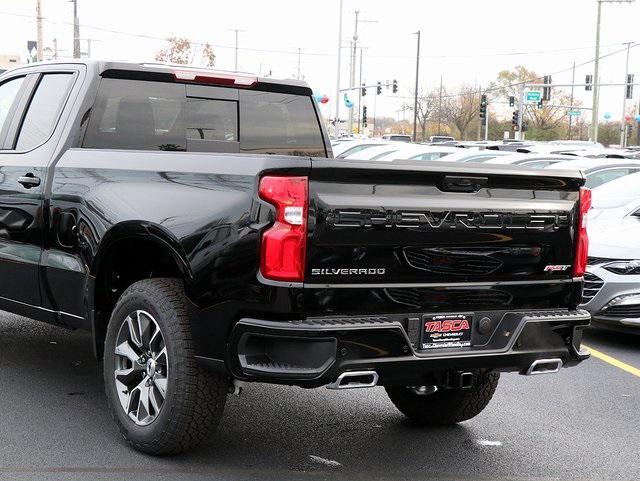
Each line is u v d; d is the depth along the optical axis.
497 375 5.51
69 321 5.55
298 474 4.75
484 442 5.46
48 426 5.36
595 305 8.56
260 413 5.87
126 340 4.98
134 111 5.90
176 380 4.57
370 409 6.07
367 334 4.26
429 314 4.52
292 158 4.22
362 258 4.33
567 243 4.96
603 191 10.48
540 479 4.86
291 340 4.20
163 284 4.76
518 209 4.75
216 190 4.50
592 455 5.30
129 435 4.92
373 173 4.32
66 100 5.82
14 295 6.03
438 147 18.77
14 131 6.16
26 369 6.67
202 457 4.94
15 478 4.52
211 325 4.44
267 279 4.23
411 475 4.82
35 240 5.72
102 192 5.16
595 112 50.44
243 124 6.39
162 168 4.87
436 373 4.58
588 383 7.07
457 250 4.59
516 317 4.76
